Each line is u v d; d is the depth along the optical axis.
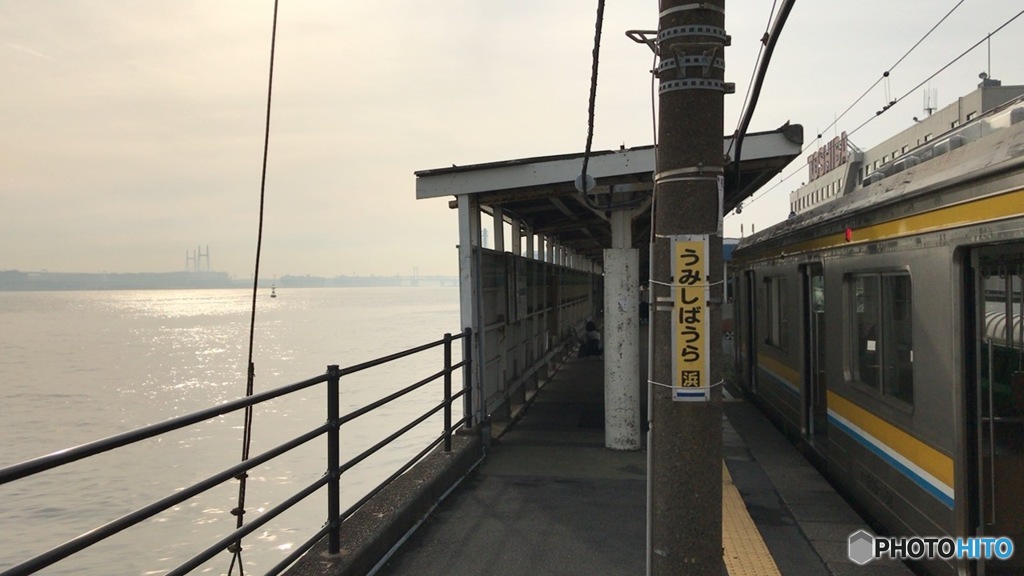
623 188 7.60
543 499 6.18
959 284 4.17
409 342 55.59
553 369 14.73
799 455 8.08
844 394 6.45
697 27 3.12
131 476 16.08
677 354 3.14
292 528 11.46
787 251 8.93
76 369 42.06
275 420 21.81
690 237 3.13
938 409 4.42
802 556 4.98
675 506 3.15
